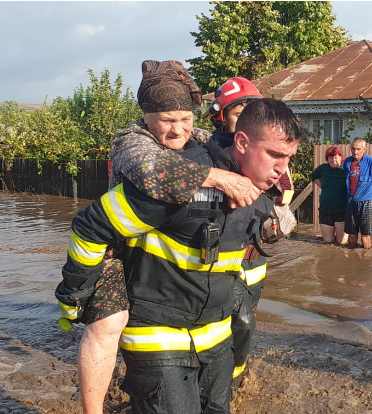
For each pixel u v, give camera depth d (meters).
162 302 2.68
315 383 4.34
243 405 4.01
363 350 4.95
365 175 9.76
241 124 2.52
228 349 2.95
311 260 8.94
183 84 2.96
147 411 2.71
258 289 3.99
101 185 18.77
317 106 18.92
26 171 21.84
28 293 6.93
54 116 23.95
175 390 2.66
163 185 2.42
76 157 20.09
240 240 2.70
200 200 2.52
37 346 5.18
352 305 6.47
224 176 2.47
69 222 13.60
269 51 27.78
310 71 21.14
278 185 2.71
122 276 2.74
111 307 2.67
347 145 12.38
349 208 9.89
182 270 2.61
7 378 4.51
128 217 2.50
